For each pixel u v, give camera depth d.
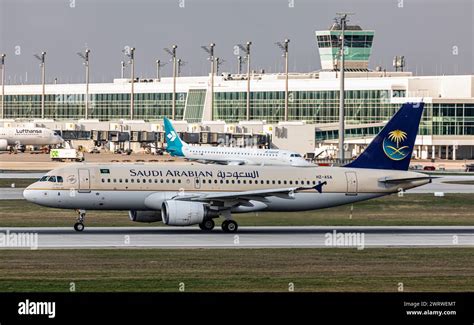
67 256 183.88
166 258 182.88
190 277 160.75
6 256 182.75
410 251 199.62
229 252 193.38
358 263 180.12
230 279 159.25
